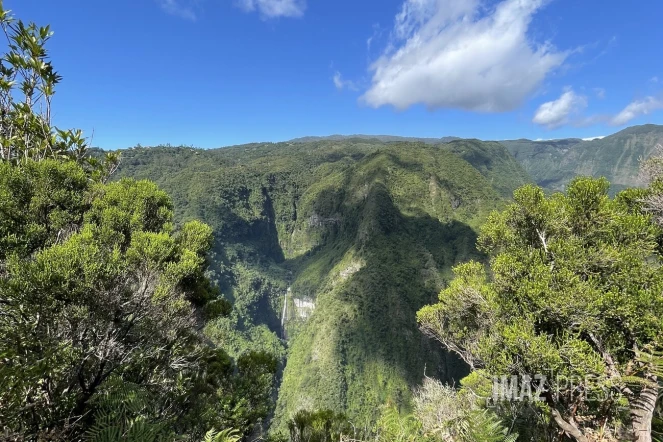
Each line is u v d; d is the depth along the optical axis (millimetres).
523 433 7043
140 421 3928
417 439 4156
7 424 3395
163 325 6176
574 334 7543
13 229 5777
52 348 4223
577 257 8430
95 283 4910
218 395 7926
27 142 7457
